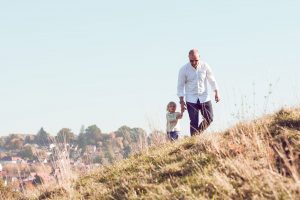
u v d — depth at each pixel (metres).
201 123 9.99
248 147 6.78
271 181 5.52
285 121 7.62
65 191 8.26
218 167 6.45
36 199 8.53
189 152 7.86
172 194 6.17
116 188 7.45
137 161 8.72
